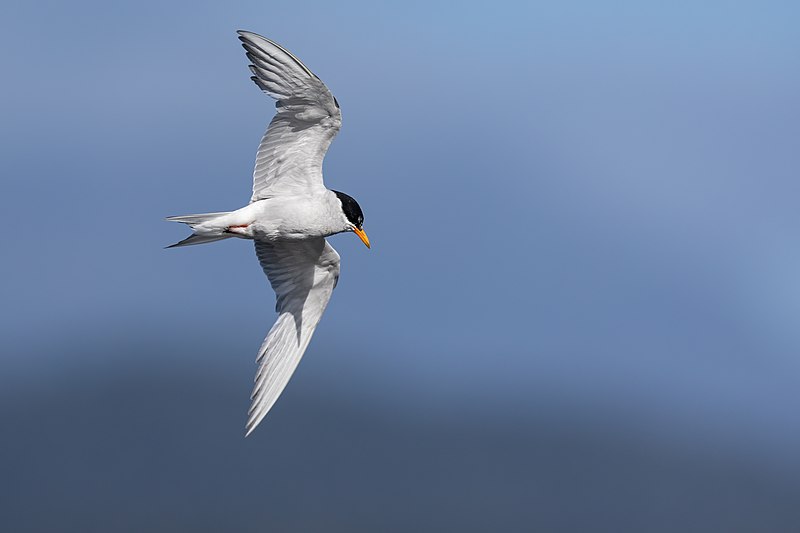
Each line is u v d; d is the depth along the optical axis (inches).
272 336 484.7
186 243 452.1
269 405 477.4
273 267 490.0
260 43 406.9
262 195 447.2
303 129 434.6
